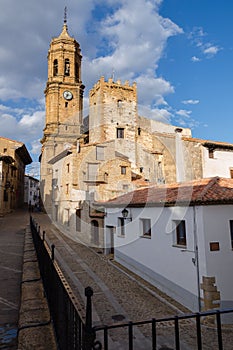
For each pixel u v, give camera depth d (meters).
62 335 2.96
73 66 41.91
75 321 2.31
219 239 9.06
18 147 37.97
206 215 9.11
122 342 6.43
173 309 8.95
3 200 29.58
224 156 25.14
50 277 4.27
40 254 6.68
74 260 14.16
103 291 9.98
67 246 16.94
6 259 9.67
